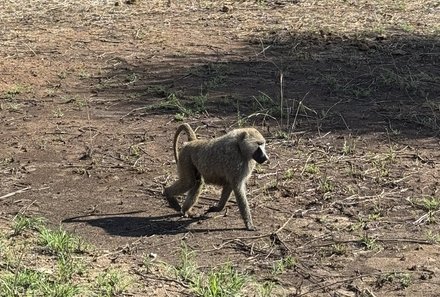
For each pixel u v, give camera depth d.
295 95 11.68
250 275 6.22
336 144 9.58
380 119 10.57
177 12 17.98
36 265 6.32
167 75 12.91
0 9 18.45
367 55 13.96
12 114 10.99
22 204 7.80
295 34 15.59
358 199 7.86
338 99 11.51
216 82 12.34
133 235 7.05
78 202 7.86
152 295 5.86
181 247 6.77
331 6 18.48
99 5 18.78
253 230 7.13
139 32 15.92
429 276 6.17
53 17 17.53
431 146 9.51
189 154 7.35
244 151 6.98
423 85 12.12
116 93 12.02
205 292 5.81
